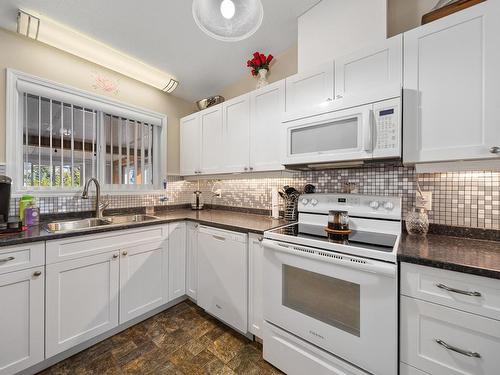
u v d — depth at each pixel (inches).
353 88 56.3
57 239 55.1
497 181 48.9
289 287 54.1
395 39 50.4
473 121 42.0
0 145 61.5
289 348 52.6
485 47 40.9
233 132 85.1
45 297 53.3
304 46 70.7
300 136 61.9
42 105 69.8
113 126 86.8
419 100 47.3
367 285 42.3
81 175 78.3
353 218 60.7
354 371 43.8
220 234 71.7
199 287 79.3
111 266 65.1
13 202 64.4
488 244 46.7
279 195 82.7
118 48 77.4
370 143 49.5
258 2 57.5
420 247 44.4
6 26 61.5
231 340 65.8
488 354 33.6
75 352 59.6
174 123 106.9
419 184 58.1
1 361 47.8
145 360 58.0
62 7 60.6
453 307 35.9
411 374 39.4
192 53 84.3
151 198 99.7
